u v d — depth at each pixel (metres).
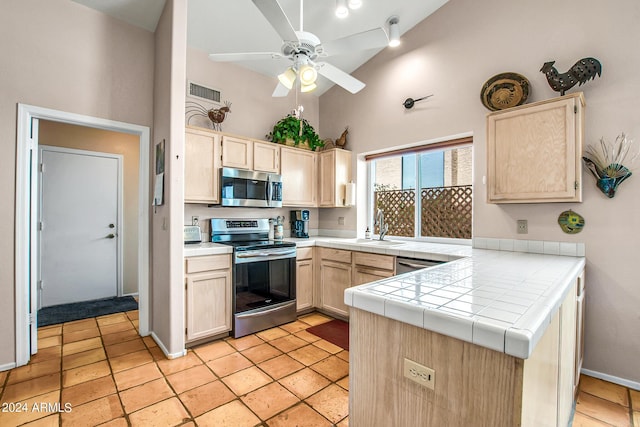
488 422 0.77
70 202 3.70
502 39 2.52
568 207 2.20
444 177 3.90
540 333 0.79
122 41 2.61
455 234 3.59
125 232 4.07
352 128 3.83
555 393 1.14
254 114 3.64
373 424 1.03
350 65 3.69
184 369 2.17
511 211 2.48
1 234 2.13
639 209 1.94
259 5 1.59
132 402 1.79
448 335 0.83
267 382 2.01
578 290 1.78
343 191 3.77
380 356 1.01
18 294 2.19
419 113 3.11
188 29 2.90
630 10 1.96
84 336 2.75
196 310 2.52
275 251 3.00
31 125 2.30
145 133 2.73
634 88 1.95
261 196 3.26
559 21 2.23
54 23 2.29
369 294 1.05
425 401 0.90
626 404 1.80
